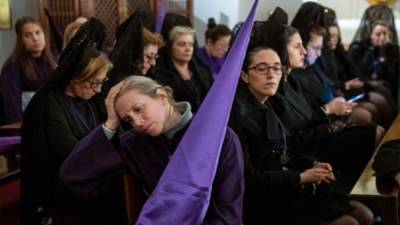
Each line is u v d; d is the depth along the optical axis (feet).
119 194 6.34
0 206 9.41
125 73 8.50
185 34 10.94
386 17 17.28
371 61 17.28
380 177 6.45
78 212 7.04
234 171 4.76
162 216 3.84
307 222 6.22
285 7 17.02
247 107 6.79
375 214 6.55
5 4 15.40
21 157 7.32
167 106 4.77
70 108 7.37
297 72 10.65
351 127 8.53
